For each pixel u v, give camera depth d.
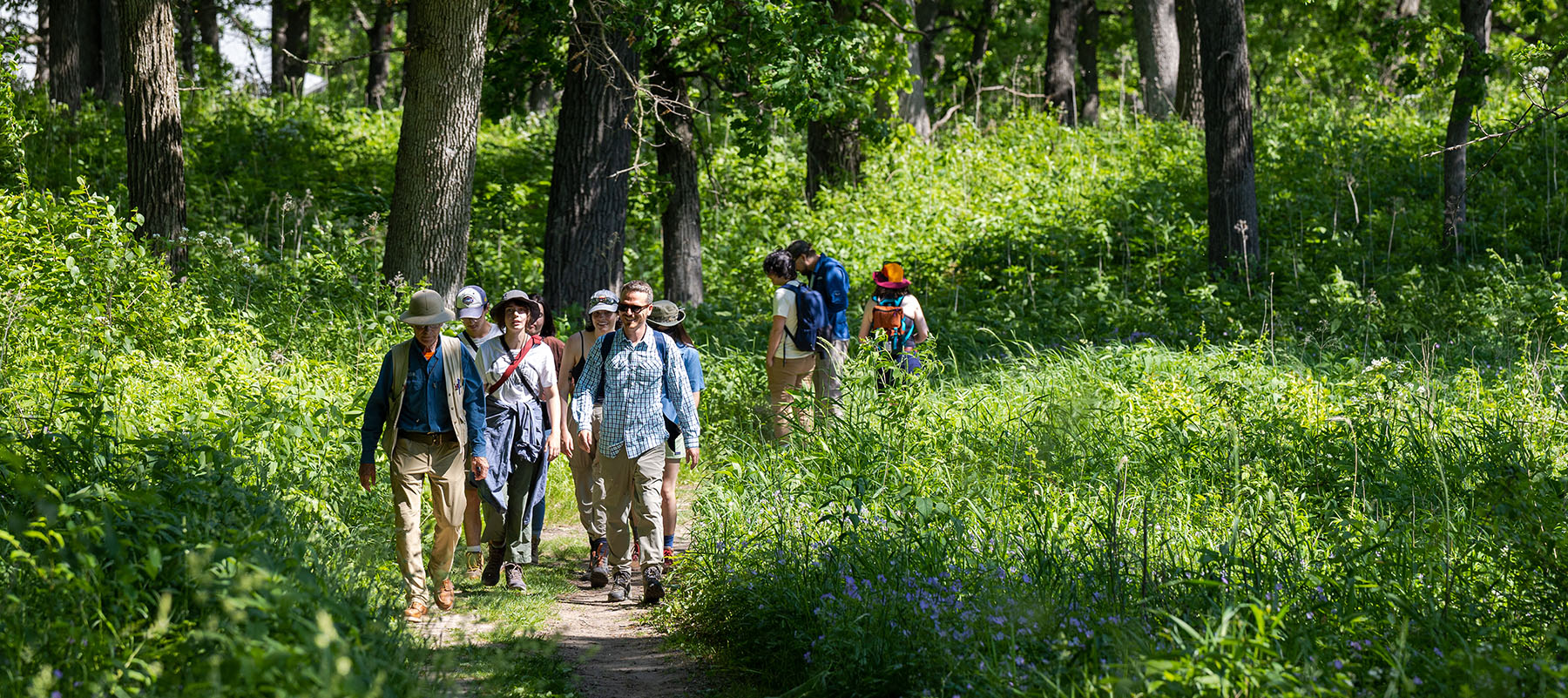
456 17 11.01
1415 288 13.84
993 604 4.76
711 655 5.40
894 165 20.89
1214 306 13.92
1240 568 4.96
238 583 3.49
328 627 3.21
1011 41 35.81
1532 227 16.81
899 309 9.99
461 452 5.85
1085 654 4.17
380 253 13.24
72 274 8.66
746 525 6.53
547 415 6.71
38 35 23.94
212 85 24.08
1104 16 36.03
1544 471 6.37
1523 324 12.02
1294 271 15.24
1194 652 3.81
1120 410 8.52
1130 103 31.50
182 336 9.32
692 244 15.19
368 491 6.60
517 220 17.44
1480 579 5.10
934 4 31.03
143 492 4.41
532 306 6.75
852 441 7.56
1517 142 19.55
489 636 5.57
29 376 6.99
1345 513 6.32
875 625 4.74
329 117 23.25
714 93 16.39
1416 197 18.42
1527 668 3.76
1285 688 3.65
